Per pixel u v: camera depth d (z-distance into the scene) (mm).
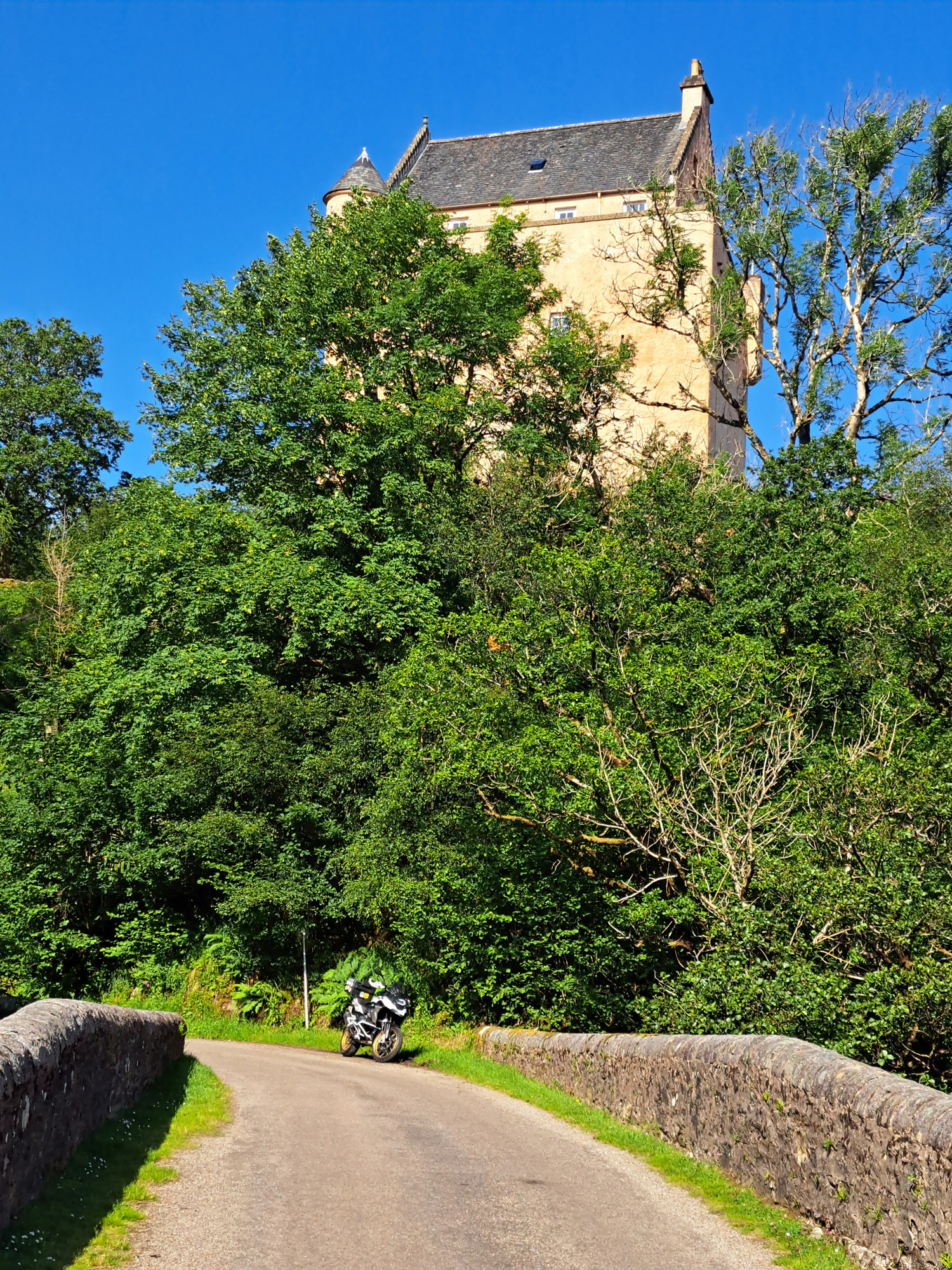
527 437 29453
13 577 56250
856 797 11711
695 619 21703
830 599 21438
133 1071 10297
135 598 28125
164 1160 8367
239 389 31469
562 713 16406
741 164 33000
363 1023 19453
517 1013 20734
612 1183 8578
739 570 23406
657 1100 10469
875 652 18922
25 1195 6387
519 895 19266
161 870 25984
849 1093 6621
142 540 28125
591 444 31312
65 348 63656
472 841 20344
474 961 21031
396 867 22078
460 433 30281
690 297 39156
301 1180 8062
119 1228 6406
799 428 33094
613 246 39125
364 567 27594
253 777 24688
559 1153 9781
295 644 26125
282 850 24828
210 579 27047
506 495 27609
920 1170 5750
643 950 17922
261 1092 12922
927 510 25578
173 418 32188
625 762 15320
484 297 30859
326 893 24250
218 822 24391
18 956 25734
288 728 25594
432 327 30719
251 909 24281
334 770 24797
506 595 25625
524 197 43531
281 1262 6027
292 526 30234
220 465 31344
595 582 17406
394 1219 7082
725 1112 8695
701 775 14938
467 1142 10102
